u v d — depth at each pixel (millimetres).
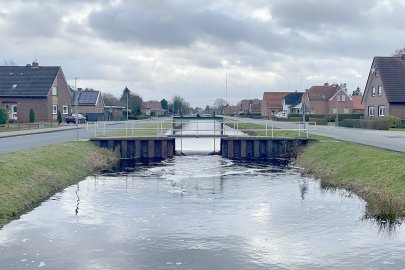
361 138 34312
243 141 36500
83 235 13578
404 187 16641
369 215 15797
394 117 53938
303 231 14070
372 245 12688
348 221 15141
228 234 13805
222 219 15508
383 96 59969
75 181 22812
